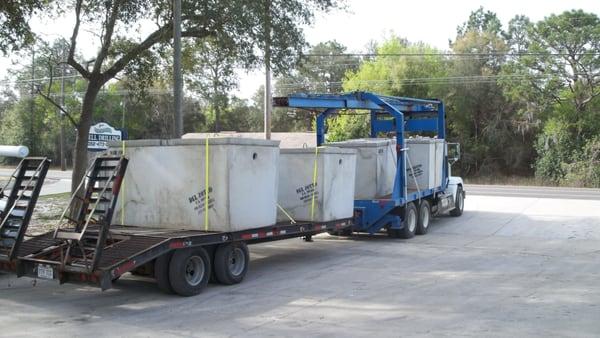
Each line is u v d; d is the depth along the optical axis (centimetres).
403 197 1456
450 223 1797
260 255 1244
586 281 953
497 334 648
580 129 4678
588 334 646
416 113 1878
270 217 1001
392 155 1567
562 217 1895
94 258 756
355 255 1238
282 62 1596
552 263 1128
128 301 827
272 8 1537
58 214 1819
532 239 1473
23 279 984
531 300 816
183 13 1513
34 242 897
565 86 4812
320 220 1164
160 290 896
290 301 822
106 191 871
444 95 5316
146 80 1741
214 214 909
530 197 2711
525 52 4969
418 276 1002
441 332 659
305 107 1408
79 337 650
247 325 698
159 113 5847
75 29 1519
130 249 808
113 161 980
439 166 1753
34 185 883
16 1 1417
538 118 4994
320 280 972
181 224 938
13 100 7812
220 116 7362
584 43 4675
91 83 1598
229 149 901
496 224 1761
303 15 1588
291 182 1188
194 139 925
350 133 4491
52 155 6712
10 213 888
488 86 5241
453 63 5453
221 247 921
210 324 703
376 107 1522
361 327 684
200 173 921
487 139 5347
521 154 5206
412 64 5322
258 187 966
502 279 972
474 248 1330
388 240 1469
